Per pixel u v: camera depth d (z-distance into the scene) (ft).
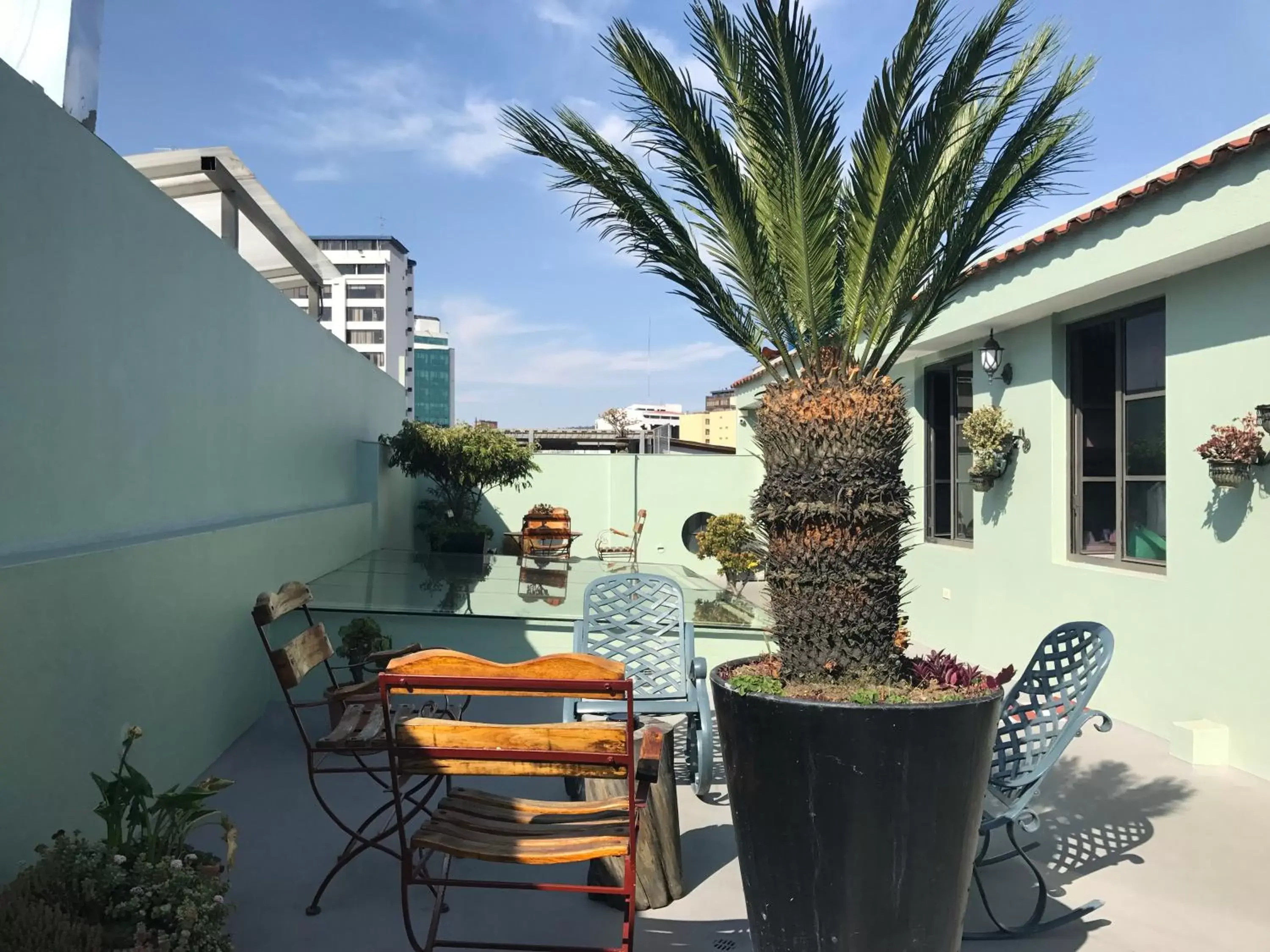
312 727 19.58
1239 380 17.97
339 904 11.93
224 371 20.54
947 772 9.29
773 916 9.87
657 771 9.05
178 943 8.82
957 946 9.86
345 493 36.47
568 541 47.55
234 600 18.45
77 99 17.30
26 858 10.23
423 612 22.99
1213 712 18.71
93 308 13.73
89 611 11.91
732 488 55.67
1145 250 18.80
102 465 14.11
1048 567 24.84
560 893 12.55
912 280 12.10
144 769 13.74
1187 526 19.44
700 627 23.07
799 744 9.43
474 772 9.39
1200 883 13.04
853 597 10.63
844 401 10.68
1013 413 26.73
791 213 11.62
